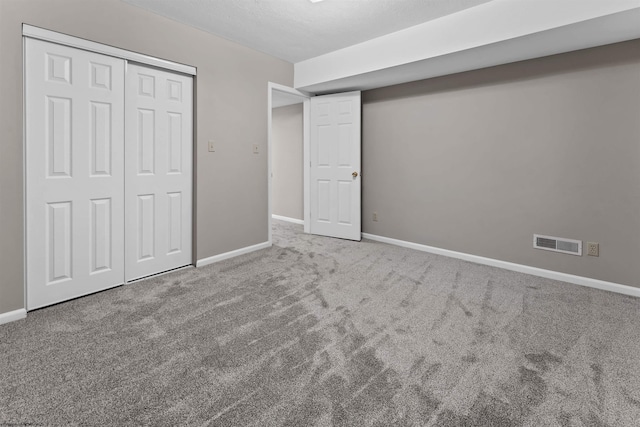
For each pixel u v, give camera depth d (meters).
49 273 2.29
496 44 2.64
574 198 2.82
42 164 2.22
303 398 1.43
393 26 3.08
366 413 1.34
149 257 2.93
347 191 4.43
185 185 3.16
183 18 2.88
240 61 3.51
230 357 1.73
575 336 1.94
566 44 2.62
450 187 3.63
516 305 2.38
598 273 2.73
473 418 1.32
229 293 2.59
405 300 2.47
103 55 2.47
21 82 2.06
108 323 2.08
